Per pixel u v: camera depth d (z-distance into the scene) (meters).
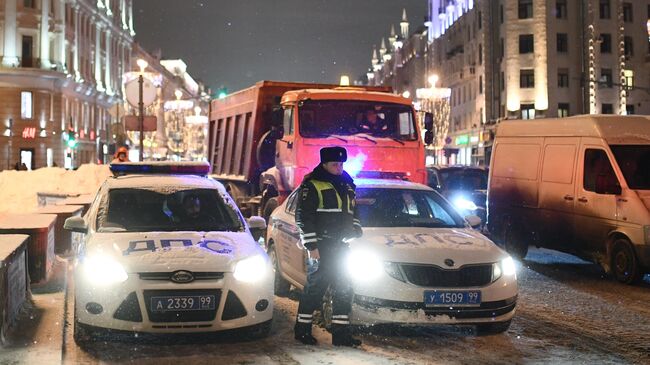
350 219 7.19
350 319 7.45
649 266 11.00
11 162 54.41
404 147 13.41
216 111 20.39
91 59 71.88
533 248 16.41
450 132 78.81
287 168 13.42
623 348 7.27
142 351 6.89
